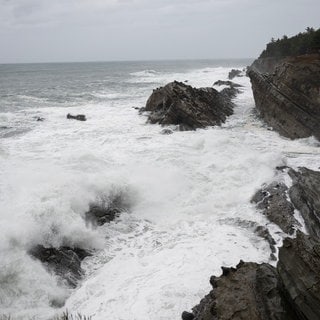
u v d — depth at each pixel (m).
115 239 11.98
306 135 22.05
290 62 24.55
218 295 7.87
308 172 14.73
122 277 9.87
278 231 12.05
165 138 21.69
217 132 23.47
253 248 11.04
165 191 14.70
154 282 9.44
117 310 8.52
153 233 12.28
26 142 20.22
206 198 14.41
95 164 16.33
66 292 9.56
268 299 7.33
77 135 22.20
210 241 11.44
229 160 17.52
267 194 14.02
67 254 10.72
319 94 21.61
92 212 12.82
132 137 21.89
